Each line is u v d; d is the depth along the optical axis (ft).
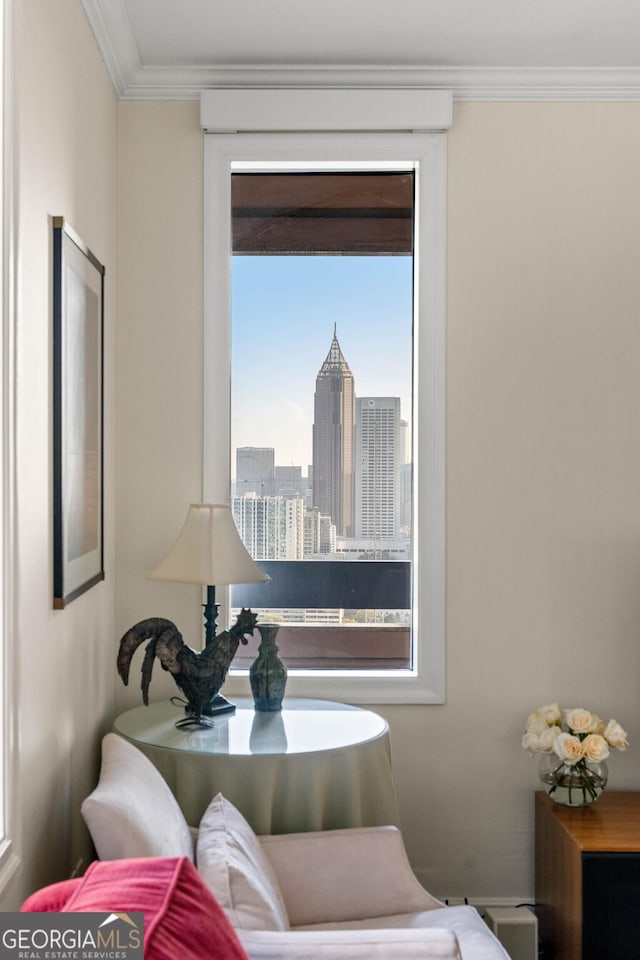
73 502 7.14
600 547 9.71
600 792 9.03
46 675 6.45
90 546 7.94
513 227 9.70
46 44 6.43
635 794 9.49
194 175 9.66
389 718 9.63
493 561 9.69
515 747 9.66
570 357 9.70
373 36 8.88
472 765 9.64
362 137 9.62
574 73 9.54
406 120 9.52
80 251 7.40
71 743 7.33
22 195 5.76
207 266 9.62
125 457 9.62
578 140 9.71
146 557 9.62
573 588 9.70
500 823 9.63
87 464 7.79
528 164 9.70
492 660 9.67
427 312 9.66
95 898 3.58
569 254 9.71
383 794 8.02
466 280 9.70
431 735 9.64
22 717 5.80
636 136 9.73
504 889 9.62
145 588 9.62
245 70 9.50
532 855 9.62
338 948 4.73
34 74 6.08
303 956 4.68
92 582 7.99
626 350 9.73
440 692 9.61
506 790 9.64
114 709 9.48
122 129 9.64
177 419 9.66
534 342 9.70
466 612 9.67
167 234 9.66
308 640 10.00
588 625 9.70
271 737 8.01
